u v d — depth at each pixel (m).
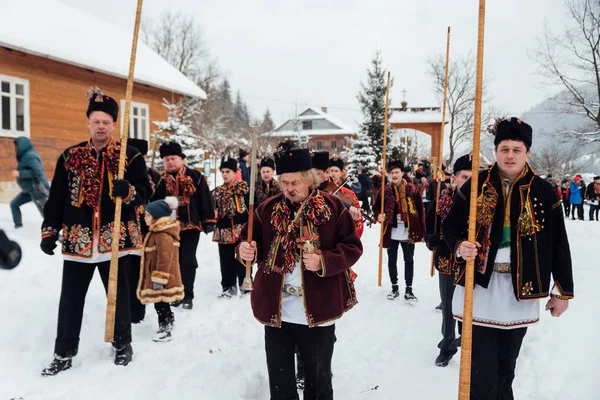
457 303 3.03
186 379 3.77
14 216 8.76
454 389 3.79
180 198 5.95
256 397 3.61
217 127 47.12
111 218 4.01
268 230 2.93
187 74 46.97
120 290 4.10
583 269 8.71
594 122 23.77
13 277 6.14
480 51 2.68
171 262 4.80
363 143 26.62
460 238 2.91
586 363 4.29
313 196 2.89
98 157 4.00
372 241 11.84
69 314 3.98
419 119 31.98
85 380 3.81
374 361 4.32
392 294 6.54
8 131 13.06
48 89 14.34
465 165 4.48
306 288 2.79
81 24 17.72
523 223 2.80
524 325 2.89
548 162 42.41
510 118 2.91
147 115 17.98
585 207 28.97
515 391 3.76
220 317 5.51
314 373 2.85
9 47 12.62
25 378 3.81
